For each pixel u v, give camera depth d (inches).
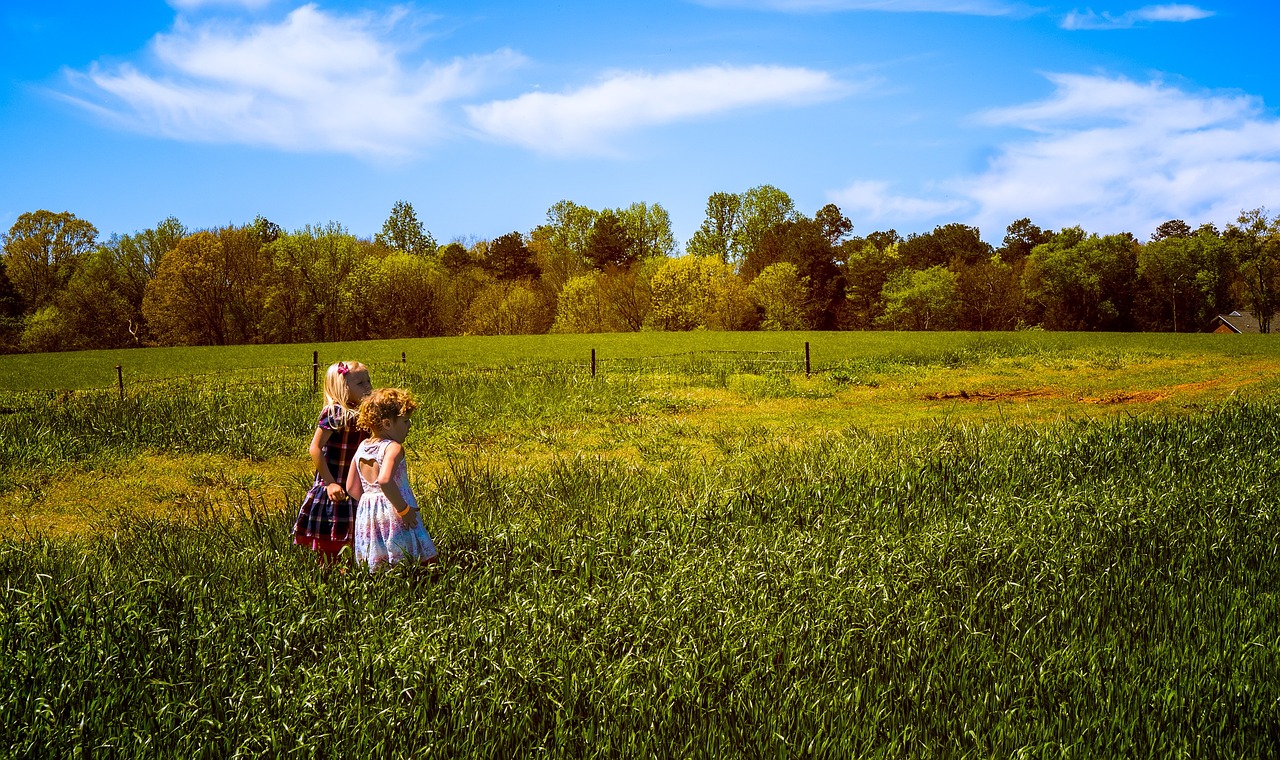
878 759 136.6
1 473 434.9
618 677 157.8
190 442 514.6
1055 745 140.7
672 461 445.7
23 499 390.6
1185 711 150.4
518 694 153.7
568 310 2942.9
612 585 204.2
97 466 458.9
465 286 3159.5
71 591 197.0
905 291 3152.1
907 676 163.6
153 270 3004.4
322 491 221.9
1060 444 363.3
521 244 3742.6
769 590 203.3
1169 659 169.5
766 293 3115.2
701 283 2849.4
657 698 152.8
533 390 738.2
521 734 143.4
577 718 148.2
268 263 2866.6
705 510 273.3
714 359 1125.7
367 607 188.4
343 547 215.3
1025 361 1031.0
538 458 479.5
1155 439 375.2
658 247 3951.8
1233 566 223.0
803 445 447.2
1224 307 3036.4
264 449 500.1
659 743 140.0
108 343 2888.8
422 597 197.8
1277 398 569.0
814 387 815.7
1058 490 293.1
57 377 1075.3
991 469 323.0
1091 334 1451.8
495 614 183.8
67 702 149.3
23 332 2770.7
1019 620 188.4
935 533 243.6
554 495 308.0
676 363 1061.8
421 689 155.2
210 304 2758.4
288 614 185.9
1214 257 2938.0
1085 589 206.1
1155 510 264.8
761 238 3841.0
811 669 165.8
